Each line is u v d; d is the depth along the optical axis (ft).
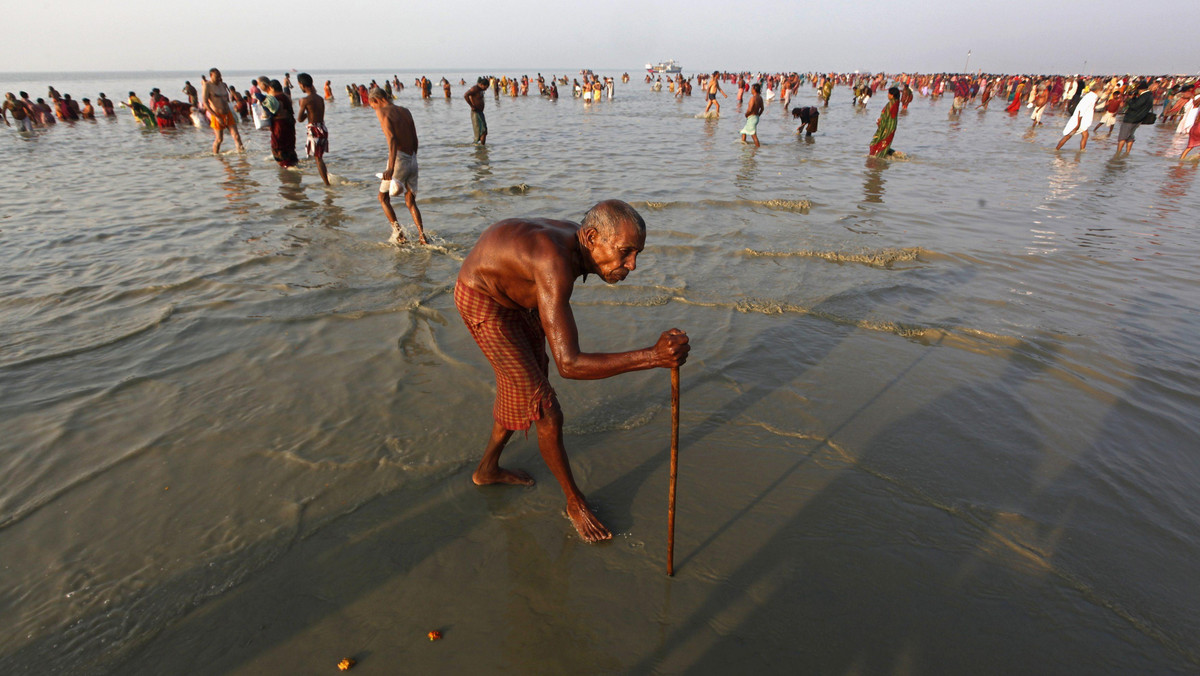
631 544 8.20
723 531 8.43
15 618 6.88
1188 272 18.79
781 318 15.49
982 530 8.41
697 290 17.21
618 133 59.11
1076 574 7.65
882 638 6.80
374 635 6.79
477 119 48.57
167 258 19.39
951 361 13.29
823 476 9.57
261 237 21.97
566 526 8.53
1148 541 8.20
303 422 10.80
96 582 7.39
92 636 6.70
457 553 8.00
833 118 82.79
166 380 12.11
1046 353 13.48
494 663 6.47
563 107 102.78
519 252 7.08
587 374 6.98
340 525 8.44
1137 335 14.38
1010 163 41.60
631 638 6.80
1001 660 6.53
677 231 22.86
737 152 45.44
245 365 12.78
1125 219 25.61
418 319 15.17
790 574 7.69
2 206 26.73
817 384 12.34
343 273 18.35
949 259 20.02
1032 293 17.07
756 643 6.73
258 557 7.85
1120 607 7.18
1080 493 9.12
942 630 6.89
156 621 6.90
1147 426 10.82
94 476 9.27
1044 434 10.62
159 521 8.42
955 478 9.48
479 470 9.20
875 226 24.08
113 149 48.60
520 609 7.16
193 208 26.58
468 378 12.38
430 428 10.69
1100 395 11.85
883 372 12.82
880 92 162.91
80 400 11.30
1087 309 15.94
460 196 28.71
